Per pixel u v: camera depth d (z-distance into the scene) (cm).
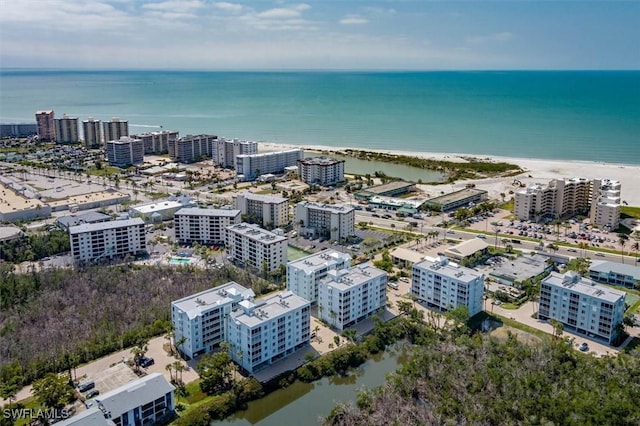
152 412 19875
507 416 19050
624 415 18512
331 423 19862
